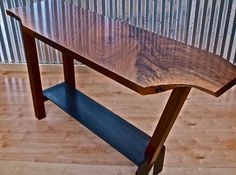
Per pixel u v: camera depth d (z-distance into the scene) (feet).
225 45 8.16
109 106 7.41
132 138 5.55
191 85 3.87
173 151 6.14
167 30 8.15
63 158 6.01
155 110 7.29
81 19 5.74
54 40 4.98
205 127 6.73
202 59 4.45
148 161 5.11
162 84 3.86
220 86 3.84
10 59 8.73
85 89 8.00
